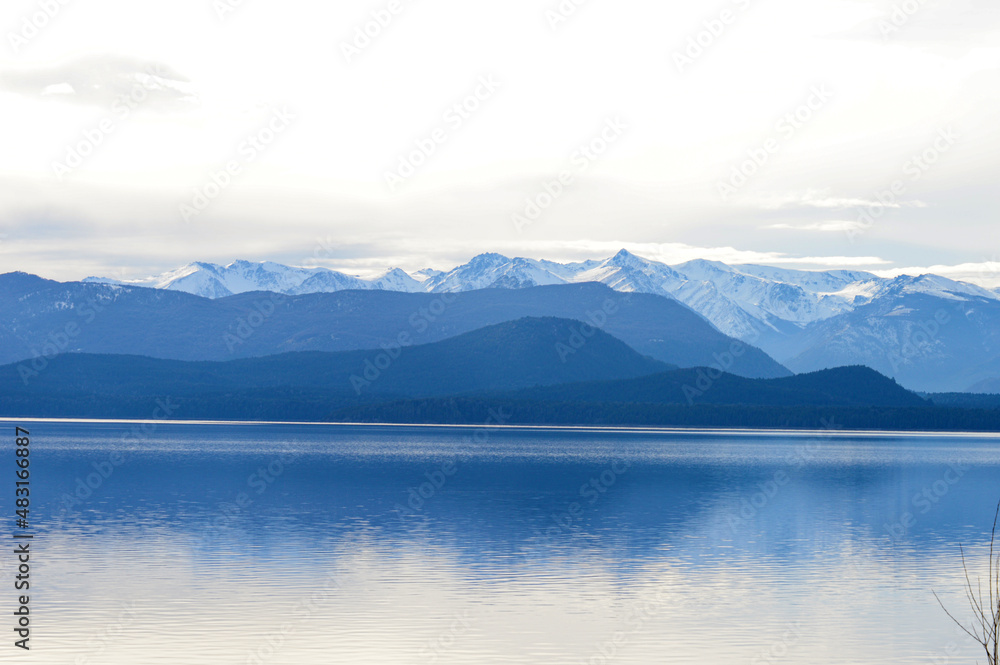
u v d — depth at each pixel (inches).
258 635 1590.8
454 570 2139.5
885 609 1806.1
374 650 1518.2
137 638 1563.7
